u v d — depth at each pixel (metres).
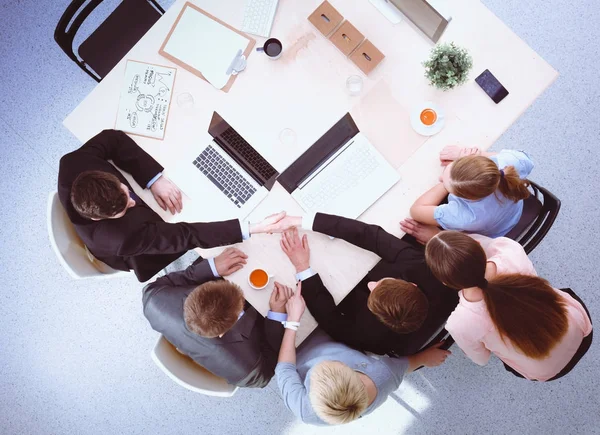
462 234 1.55
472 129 1.91
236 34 1.99
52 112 2.75
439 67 1.81
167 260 2.19
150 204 1.96
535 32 2.65
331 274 1.88
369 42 1.93
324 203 1.90
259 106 1.96
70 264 1.85
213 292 1.69
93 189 1.68
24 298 2.73
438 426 2.59
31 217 2.74
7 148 2.76
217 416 2.65
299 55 1.97
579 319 1.74
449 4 1.96
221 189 1.93
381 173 1.89
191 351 1.82
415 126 1.91
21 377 2.72
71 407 2.70
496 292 1.55
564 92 2.62
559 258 2.59
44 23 2.77
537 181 2.62
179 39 2.00
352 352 1.82
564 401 2.54
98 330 2.71
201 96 1.98
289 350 1.83
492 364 2.58
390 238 1.80
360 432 2.62
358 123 1.93
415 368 2.15
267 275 1.87
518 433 2.56
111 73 2.00
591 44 2.62
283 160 1.93
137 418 2.68
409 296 1.60
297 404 1.72
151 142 1.97
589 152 2.60
